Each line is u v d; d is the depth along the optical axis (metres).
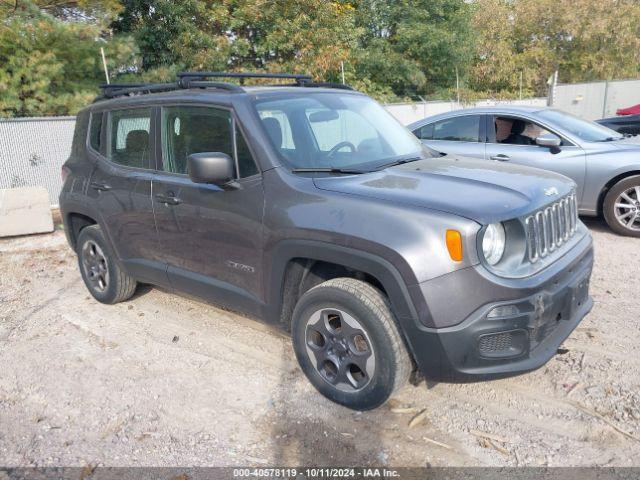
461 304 2.84
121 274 4.95
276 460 2.95
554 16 29.83
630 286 5.14
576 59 30.33
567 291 3.19
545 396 3.42
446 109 20.45
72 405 3.55
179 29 17.31
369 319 3.04
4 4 12.38
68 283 5.95
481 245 2.85
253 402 3.50
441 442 3.04
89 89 13.70
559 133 7.05
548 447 2.96
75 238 5.52
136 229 4.45
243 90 3.91
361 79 23.34
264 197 3.46
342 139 3.92
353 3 24.27
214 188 3.74
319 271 3.57
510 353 2.95
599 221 7.67
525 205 3.04
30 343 4.47
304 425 3.24
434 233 2.85
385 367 3.06
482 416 3.26
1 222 7.88
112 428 3.29
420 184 3.27
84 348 4.34
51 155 11.03
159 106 4.28
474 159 4.16
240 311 3.86
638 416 3.17
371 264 2.96
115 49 14.29
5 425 3.36
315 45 18.41
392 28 25.44
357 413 3.33
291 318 3.63
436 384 3.61
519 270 2.98
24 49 12.84
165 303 5.20
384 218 2.97
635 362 3.75
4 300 5.50
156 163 4.29
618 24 29.09
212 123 3.86
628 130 11.27
